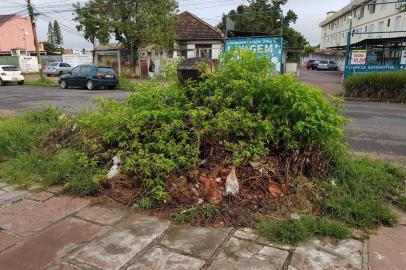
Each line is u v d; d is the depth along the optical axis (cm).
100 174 439
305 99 432
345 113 1077
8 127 673
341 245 311
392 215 355
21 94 1689
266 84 455
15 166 505
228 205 376
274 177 417
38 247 312
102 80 1977
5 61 3750
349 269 277
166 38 2614
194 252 302
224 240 320
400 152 623
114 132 477
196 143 441
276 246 310
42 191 433
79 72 2041
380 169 481
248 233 331
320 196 397
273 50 1406
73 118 676
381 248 307
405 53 1739
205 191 398
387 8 3212
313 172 436
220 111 465
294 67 2952
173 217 361
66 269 280
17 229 343
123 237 326
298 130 416
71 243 317
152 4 2634
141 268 280
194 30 2825
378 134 768
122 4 2600
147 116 468
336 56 4475
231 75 492
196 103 498
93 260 291
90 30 2709
